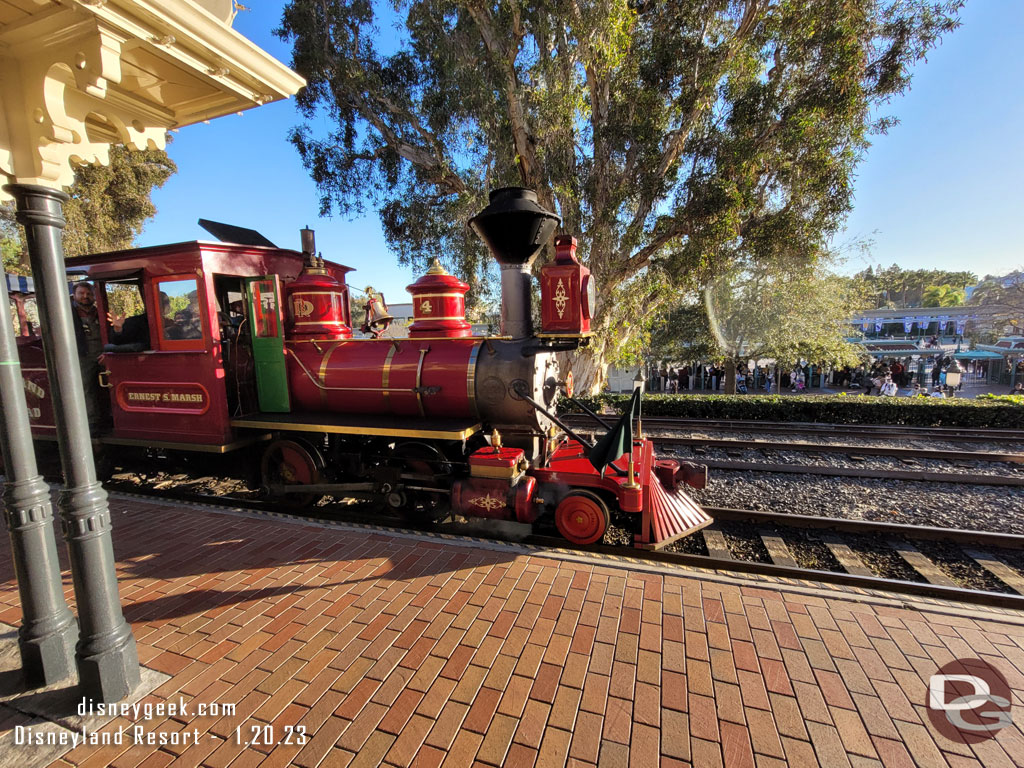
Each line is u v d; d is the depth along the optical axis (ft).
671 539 13.75
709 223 36.01
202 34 7.48
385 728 7.58
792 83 36.29
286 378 17.92
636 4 38.45
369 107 42.63
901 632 9.80
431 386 16.12
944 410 33.42
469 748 7.23
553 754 7.12
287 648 9.49
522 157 40.01
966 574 13.75
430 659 9.12
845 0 32.40
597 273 40.45
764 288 53.67
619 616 10.39
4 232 56.80
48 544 8.66
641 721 7.68
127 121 9.59
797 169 36.42
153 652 9.42
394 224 45.93
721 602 10.89
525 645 9.50
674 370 74.59
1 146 7.38
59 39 6.91
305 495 18.08
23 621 8.60
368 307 22.15
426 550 13.50
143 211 64.18
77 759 7.14
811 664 8.91
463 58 38.55
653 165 37.32
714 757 7.06
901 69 34.37
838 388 76.13
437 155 42.75
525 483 14.32
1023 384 68.69
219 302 18.38
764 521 16.89
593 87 39.96
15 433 8.22
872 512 17.99
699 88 35.19
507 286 16.70
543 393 16.33
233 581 12.01
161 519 16.03
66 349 7.64
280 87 9.21
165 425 18.34
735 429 32.68
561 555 13.12
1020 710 7.87
